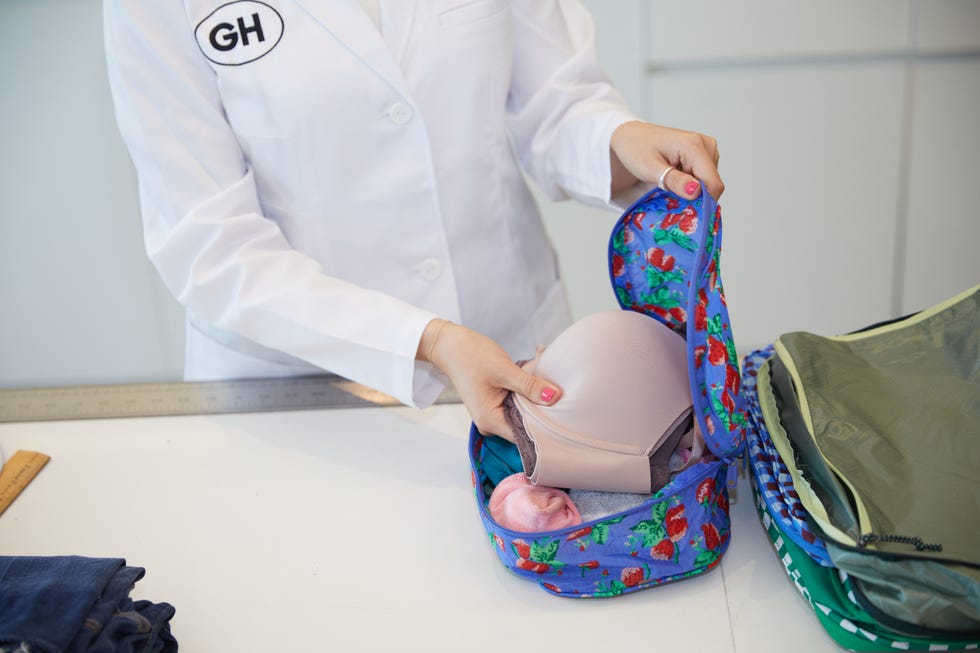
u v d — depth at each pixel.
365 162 1.08
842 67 2.48
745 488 0.94
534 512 0.79
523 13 1.18
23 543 0.92
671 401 0.83
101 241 2.61
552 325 1.33
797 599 0.79
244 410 1.12
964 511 0.73
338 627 0.79
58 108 2.57
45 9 2.51
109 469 1.03
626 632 0.77
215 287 1.01
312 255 1.13
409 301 1.17
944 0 2.38
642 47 2.54
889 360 0.91
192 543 0.90
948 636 0.68
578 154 1.12
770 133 2.53
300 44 1.01
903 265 2.46
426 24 1.05
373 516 0.92
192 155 1.00
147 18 0.96
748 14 2.47
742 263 2.49
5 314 2.63
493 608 0.80
